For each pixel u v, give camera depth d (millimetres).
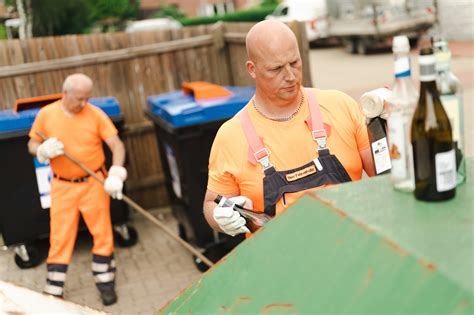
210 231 5031
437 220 1247
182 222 5391
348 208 1369
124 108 6660
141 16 37438
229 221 2340
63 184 4559
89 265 5508
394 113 1438
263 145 2381
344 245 1279
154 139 6703
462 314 997
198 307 1590
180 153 4863
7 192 5316
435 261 1089
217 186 2502
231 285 1530
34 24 17797
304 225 1426
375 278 1165
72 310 1698
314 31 20875
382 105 2166
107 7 24734
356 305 1171
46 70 6332
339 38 19453
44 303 1650
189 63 6789
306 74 5566
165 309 1732
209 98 5066
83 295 4918
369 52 18469
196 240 5027
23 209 5383
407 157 1417
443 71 1458
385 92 2217
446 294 1033
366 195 1442
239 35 6453
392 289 1122
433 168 1332
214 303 1544
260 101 2412
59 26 18219
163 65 6715
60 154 4453
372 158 2449
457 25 17156
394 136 1441
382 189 1474
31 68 6277
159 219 6488
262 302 1399
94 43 6629
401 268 1127
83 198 4594
